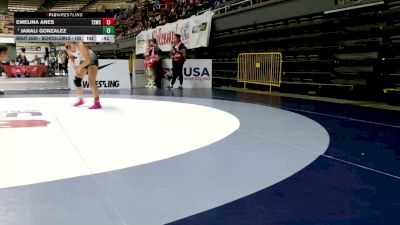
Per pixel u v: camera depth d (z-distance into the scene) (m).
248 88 13.16
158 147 3.88
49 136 4.43
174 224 2.05
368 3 8.45
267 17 12.17
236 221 2.08
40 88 12.52
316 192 2.55
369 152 3.69
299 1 10.62
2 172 3.00
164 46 17.66
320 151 3.74
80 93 7.50
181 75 12.75
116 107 7.24
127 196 2.47
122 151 3.71
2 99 8.70
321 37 10.20
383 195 2.49
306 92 10.65
